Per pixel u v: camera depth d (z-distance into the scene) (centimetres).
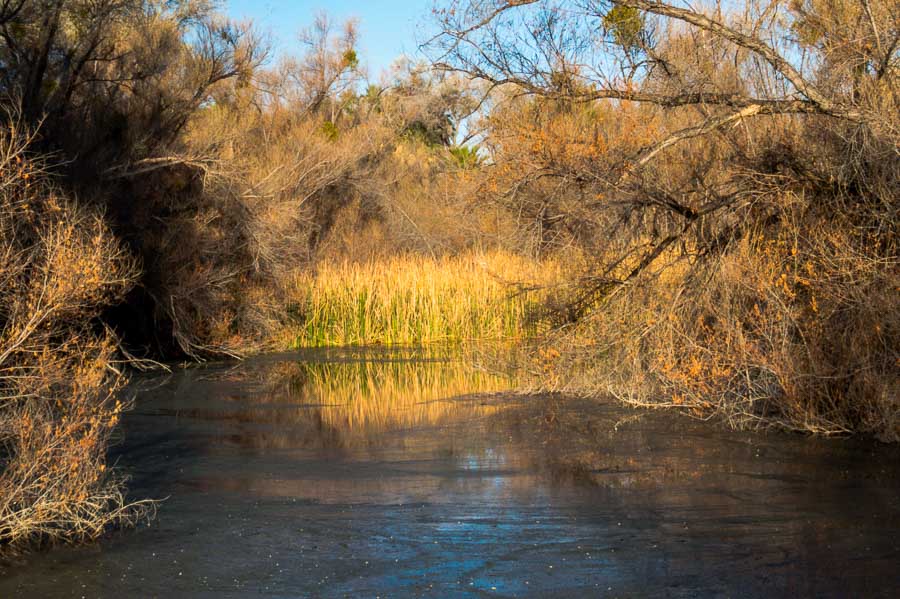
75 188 1558
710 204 1154
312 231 2959
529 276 1582
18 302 746
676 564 622
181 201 1995
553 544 668
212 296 1994
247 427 1182
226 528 718
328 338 2362
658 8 1070
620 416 1169
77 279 771
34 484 685
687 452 953
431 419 1209
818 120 1084
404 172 3475
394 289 2428
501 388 1475
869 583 583
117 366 1762
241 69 2105
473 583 593
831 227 1059
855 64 1043
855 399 996
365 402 1383
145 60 1884
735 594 569
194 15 2236
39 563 639
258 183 2175
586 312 1327
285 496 818
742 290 1108
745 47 1077
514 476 879
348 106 3634
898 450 934
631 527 704
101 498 780
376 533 701
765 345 1082
